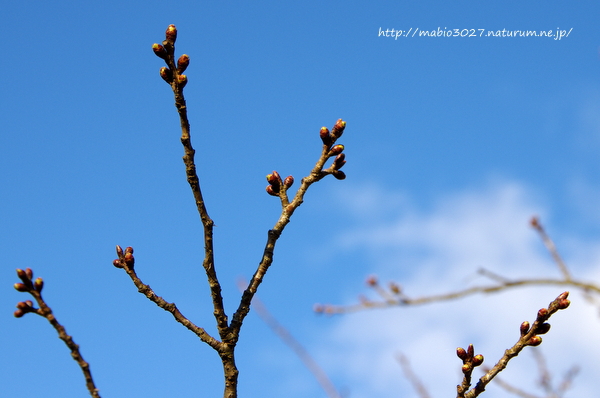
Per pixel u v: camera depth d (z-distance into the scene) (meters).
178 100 2.92
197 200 3.00
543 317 2.98
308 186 3.27
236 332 3.06
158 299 3.06
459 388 2.99
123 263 3.13
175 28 2.95
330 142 3.28
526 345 2.97
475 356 3.00
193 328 3.04
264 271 3.16
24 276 2.63
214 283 3.02
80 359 2.53
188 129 2.97
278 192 3.38
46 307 2.59
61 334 2.55
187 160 2.96
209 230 3.01
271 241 3.20
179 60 2.93
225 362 3.02
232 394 2.99
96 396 2.50
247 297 3.12
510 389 5.12
